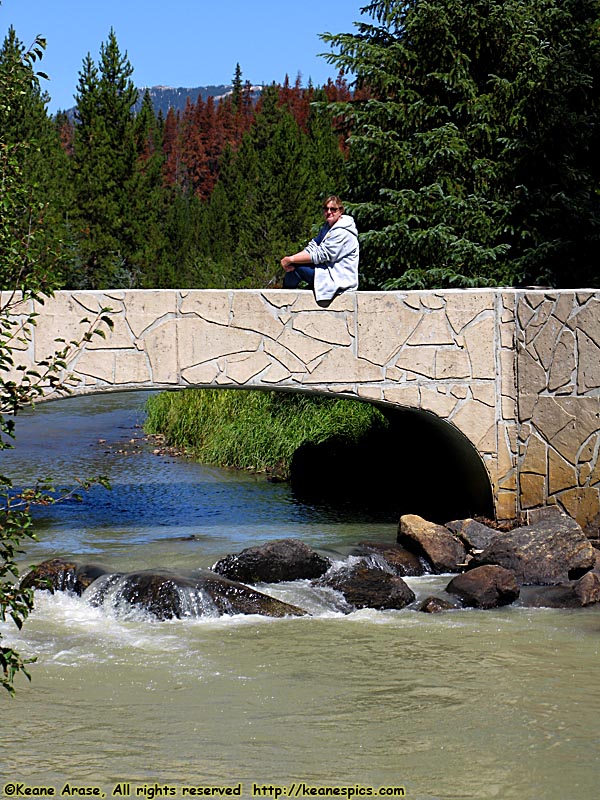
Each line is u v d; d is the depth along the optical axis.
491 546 10.92
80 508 14.42
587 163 18.94
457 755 6.56
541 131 17.66
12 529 5.31
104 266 42.75
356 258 12.12
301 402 18.84
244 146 54.22
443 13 17.78
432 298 12.07
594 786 6.13
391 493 15.63
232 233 52.91
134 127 48.19
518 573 10.57
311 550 10.79
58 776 6.24
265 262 38.06
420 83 18.59
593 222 17.44
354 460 16.73
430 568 11.30
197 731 6.95
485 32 18.14
